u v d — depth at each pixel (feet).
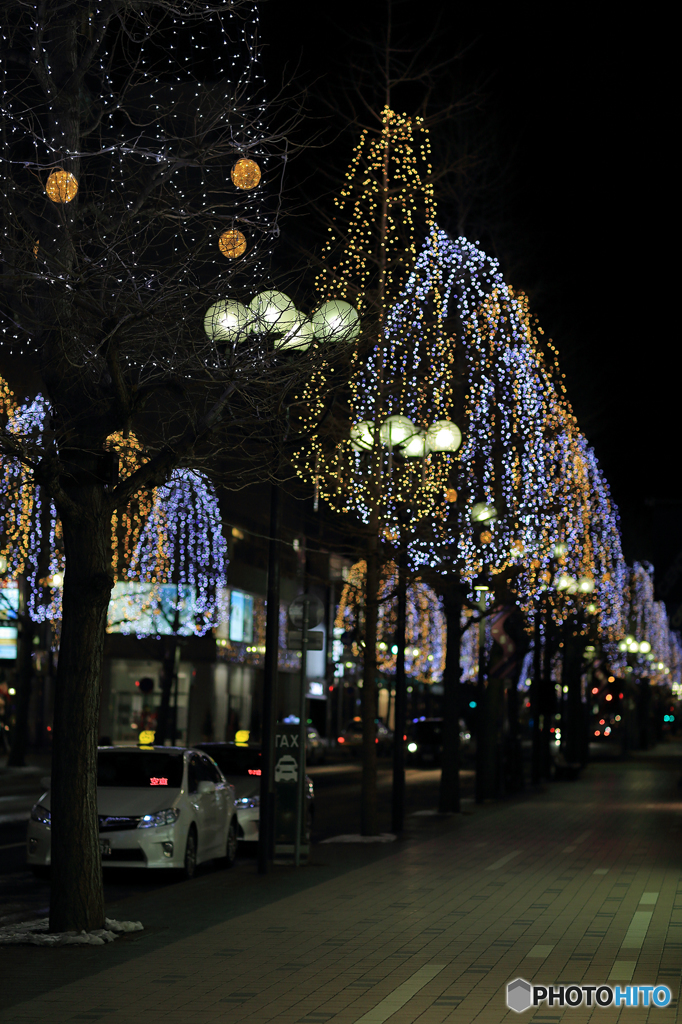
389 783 139.64
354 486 66.74
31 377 105.40
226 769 71.92
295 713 239.50
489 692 105.40
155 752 58.49
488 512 78.33
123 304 35.29
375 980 30.86
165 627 160.56
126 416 36.40
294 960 33.42
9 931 37.19
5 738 168.14
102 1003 28.25
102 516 37.45
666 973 31.55
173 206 37.42
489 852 62.18
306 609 58.70
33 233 36.55
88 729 37.27
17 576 137.18
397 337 72.79
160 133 38.42
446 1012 27.48
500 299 85.46
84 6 37.29
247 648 205.77
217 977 31.17
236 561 192.44
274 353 37.01
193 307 37.37
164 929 38.42
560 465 102.73
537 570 97.91
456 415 83.05
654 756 220.43
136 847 53.52
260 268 41.01
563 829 75.92
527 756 208.85
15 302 38.96
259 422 39.40
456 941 36.32
